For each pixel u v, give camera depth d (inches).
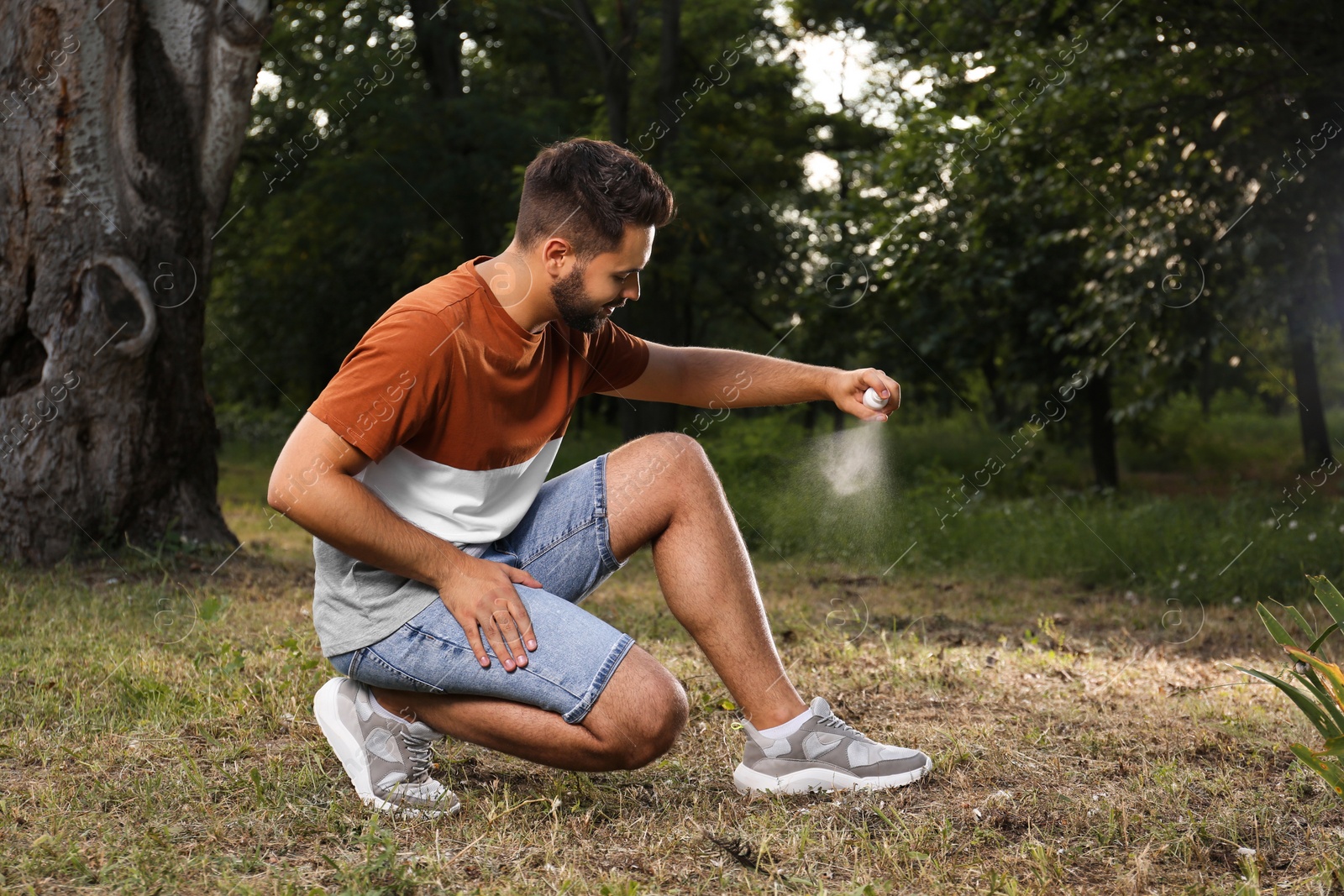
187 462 227.1
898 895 65.4
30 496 206.1
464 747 96.0
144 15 213.8
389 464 73.4
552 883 65.8
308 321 709.9
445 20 515.8
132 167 214.4
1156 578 244.1
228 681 114.2
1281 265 308.8
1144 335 325.7
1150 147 300.0
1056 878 67.7
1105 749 99.0
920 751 91.5
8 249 207.9
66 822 73.7
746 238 531.8
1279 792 86.0
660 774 89.4
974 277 377.4
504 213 523.8
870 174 383.6
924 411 498.3
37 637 138.8
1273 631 75.3
